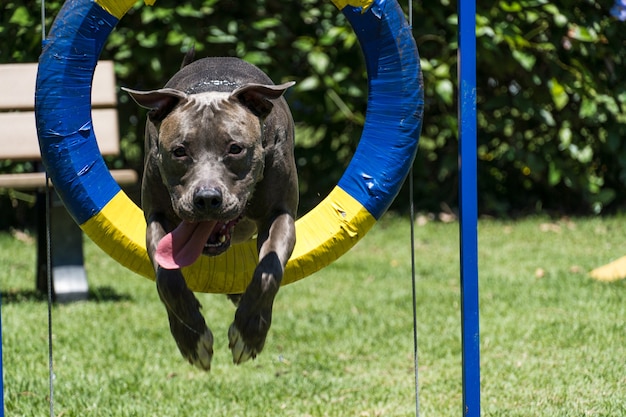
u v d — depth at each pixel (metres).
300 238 4.24
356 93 10.27
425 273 8.49
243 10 10.36
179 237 3.63
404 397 5.37
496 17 10.01
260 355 6.23
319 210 4.30
